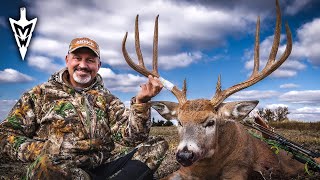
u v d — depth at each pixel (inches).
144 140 45.1
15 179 55.6
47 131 43.2
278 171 55.4
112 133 45.6
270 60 50.1
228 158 48.6
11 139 41.6
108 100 47.0
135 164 45.1
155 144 47.6
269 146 57.4
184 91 49.6
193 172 49.5
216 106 48.0
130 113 43.1
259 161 53.1
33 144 41.3
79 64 45.4
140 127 42.9
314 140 114.0
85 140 43.0
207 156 45.9
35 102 43.8
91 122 43.9
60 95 44.1
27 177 39.5
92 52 45.8
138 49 52.7
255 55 51.3
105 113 46.0
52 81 44.9
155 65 52.2
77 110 43.6
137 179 43.9
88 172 42.5
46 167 38.6
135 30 52.9
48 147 41.4
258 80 49.5
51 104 43.4
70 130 42.4
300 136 132.4
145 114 42.5
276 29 49.7
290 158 58.8
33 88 44.6
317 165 56.4
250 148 51.3
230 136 48.5
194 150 43.1
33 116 43.6
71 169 39.7
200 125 44.9
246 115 47.3
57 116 42.5
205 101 47.7
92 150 43.5
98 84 47.7
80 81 45.8
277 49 49.7
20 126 43.0
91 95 45.7
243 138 50.7
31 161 41.1
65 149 41.9
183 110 46.5
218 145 47.5
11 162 66.2
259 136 58.0
